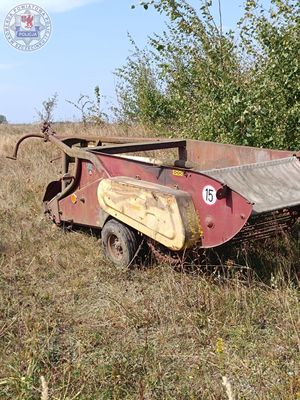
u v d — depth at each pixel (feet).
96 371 11.46
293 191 15.42
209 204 14.49
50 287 16.22
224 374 11.24
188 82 26.94
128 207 16.34
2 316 14.21
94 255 18.53
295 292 14.35
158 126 37.27
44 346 12.44
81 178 19.33
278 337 12.61
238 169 15.48
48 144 41.22
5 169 34.09
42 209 23.54
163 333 13.15
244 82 23.15
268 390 10.57
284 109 21.85
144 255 17.17
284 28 21.90
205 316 13.57
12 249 19.38
